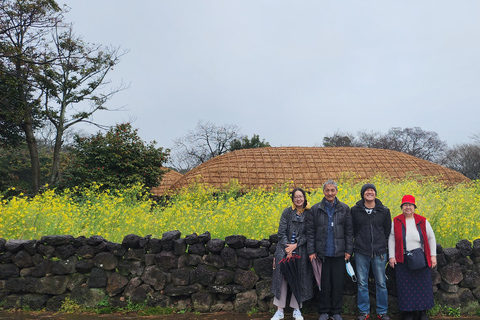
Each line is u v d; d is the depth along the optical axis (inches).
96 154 540.4
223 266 196.2
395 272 183.3
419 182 546.0
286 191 446.9
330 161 584.1
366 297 176.6
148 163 560.7
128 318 184.4
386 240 180.7
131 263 199.0
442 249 190.2
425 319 176.4
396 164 596.1
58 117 765.9
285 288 175.8
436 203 269.7
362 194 179.3
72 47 751.7
